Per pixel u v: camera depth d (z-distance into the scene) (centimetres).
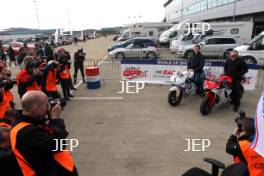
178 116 704
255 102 814
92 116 716
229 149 299
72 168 247
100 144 544
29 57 613
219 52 1883
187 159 478
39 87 643
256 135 201
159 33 3369
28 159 215
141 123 659
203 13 5869
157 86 1056
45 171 225
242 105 788
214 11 5175
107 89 1016
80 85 1092
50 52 1519
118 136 582
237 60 714
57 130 249
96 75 1014
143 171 442
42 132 222
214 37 1880
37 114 226
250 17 4003
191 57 823
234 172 273
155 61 1048
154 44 2197
